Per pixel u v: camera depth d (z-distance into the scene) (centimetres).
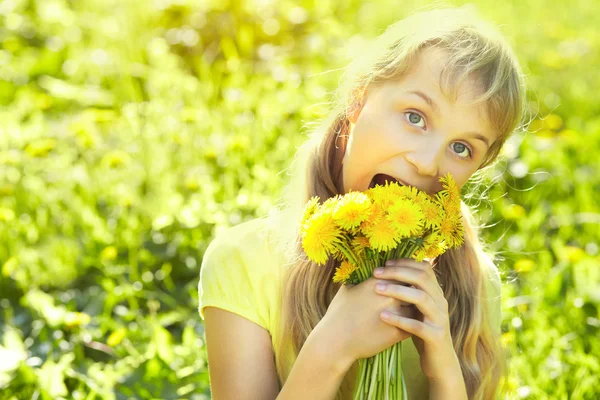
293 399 170
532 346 293
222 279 193
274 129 448
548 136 487
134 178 416
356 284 172
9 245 375
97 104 529
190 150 428
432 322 167
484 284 211
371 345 167
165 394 280
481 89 174
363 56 192
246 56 577
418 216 158
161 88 482
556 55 614
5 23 637
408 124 173
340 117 196
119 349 305
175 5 606
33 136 448
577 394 270
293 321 189
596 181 452
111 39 593
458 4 711
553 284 334
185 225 370
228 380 190
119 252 371
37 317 332
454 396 172
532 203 426
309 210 168
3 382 281
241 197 375
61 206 404
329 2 664
